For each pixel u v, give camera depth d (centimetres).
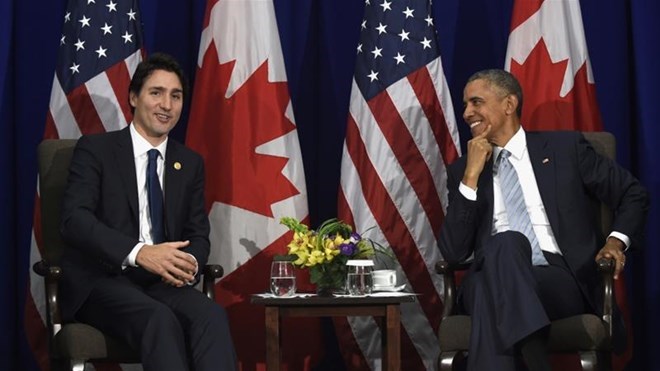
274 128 1029
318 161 1148
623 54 1138
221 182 1023
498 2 1152
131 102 909
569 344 805
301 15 1146
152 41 1135
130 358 816
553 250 898
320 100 1148
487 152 898
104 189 876
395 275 922
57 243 908
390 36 1047
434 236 1032
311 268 892
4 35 1105
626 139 1136
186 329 811
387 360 856
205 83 1041
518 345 777
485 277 793
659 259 1101
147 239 884
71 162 888
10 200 1104
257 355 1017
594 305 870
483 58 1151
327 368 1140
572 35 1061
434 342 1029
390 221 1026
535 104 1043
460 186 893
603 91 1139
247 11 1045
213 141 1030
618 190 908
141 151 901
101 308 824
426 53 1045
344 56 1147
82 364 795
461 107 1147
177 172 904
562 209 897
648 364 1109
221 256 1018
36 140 1118
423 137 1035
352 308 859
